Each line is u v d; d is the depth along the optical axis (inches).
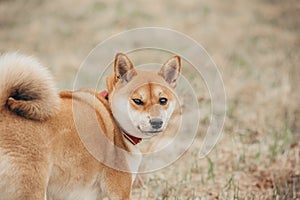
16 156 227.3
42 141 232.7
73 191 246.5
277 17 846.5
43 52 676.1
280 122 459.2
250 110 488.1
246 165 374.6
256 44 706.2
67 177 242.1
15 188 227.3
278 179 349.1
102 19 813.9
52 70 590.6
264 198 321.4
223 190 336.2
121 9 860.0
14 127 230.1
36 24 798.5
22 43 713.6
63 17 837.8
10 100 231.9
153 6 887.1
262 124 455.2
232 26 793.6
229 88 537.3
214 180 349.7
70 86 510.9
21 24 802.8
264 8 901.2
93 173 249.0
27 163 228.5
